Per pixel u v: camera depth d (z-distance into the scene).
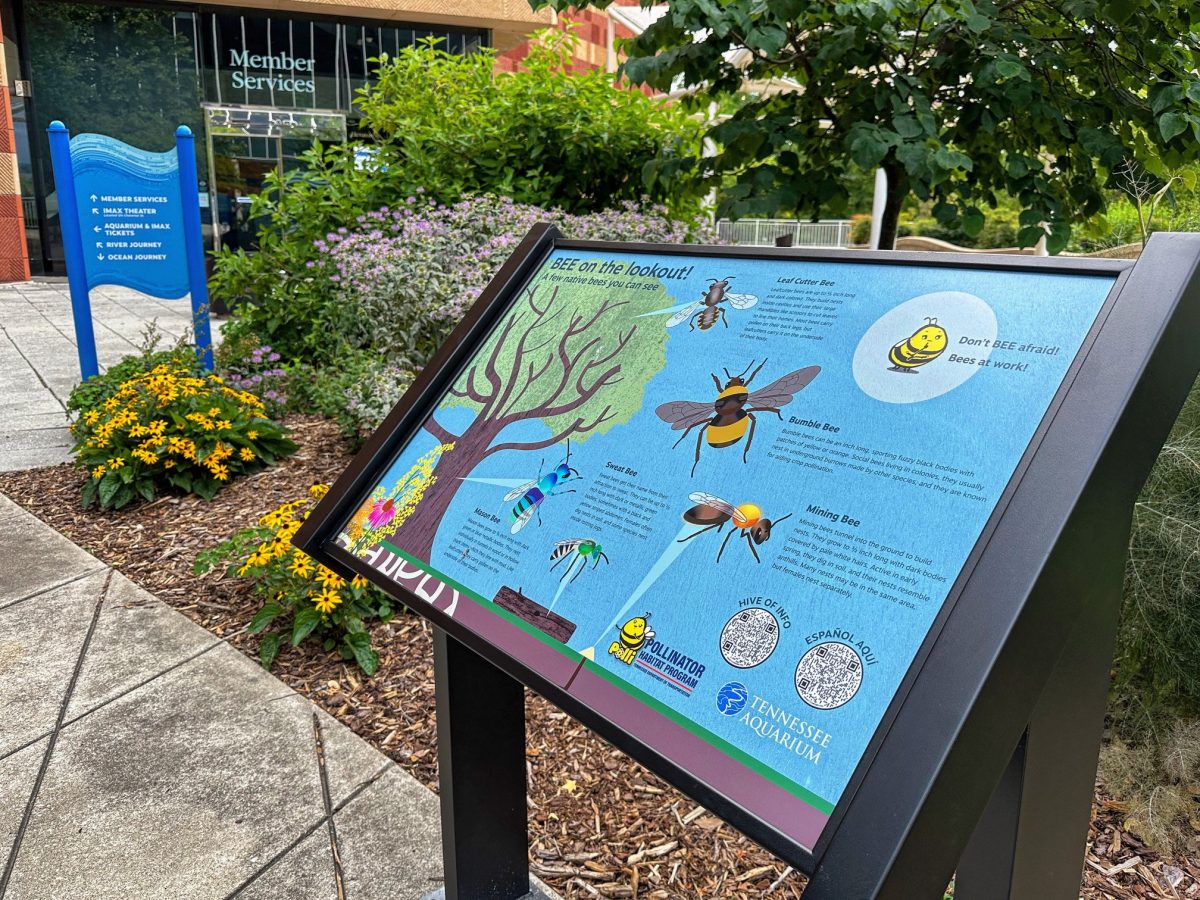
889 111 3.30
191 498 4.07
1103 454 0.80
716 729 0.87
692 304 1.25
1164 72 3.06
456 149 5.65
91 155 5.33
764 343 1.12
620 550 1.06
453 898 1.61
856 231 13.63
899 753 0.75
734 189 3.33
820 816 0.77
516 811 1.63
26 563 3.43
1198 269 0.86
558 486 1.18
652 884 1.83
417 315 4.23
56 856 1.88
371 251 4.33
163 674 2.62
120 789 2.10
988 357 0.93
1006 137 3.53
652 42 3.18
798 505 0.95
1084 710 1.04
